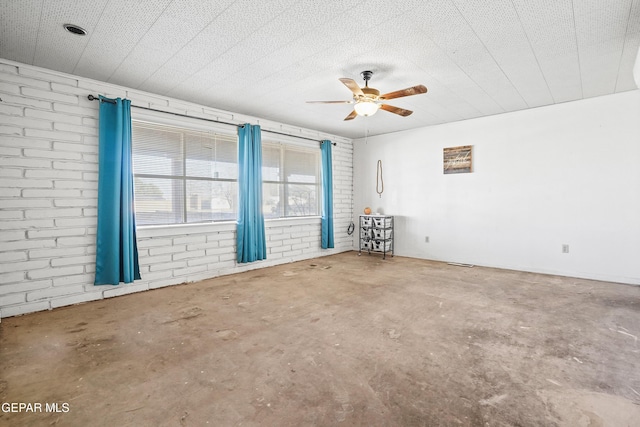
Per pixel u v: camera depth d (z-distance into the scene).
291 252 5.56
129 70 3.22
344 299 3.47
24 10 2.18
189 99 4.12
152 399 1.75
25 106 3.04
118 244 3.47
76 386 1.86
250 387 1.85
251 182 4.75
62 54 2.86
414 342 2.42
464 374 1.98
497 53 2.89
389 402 1.71
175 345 2.38
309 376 1.97
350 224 6.79
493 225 5.05
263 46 2.74
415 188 5.92
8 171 2.95
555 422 1.55
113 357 2.21
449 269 4.92
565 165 4.41
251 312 3.08
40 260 3.12
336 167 6.45
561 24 2.41
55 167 3.20
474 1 2.12
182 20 2.33
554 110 4.46
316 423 1.56
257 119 5.01
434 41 2.66
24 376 1.96
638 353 2.23
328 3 2.13
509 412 1.63
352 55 2.91
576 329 2.64
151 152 3.93
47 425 1.54
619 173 4.04
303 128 5.74
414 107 4.55
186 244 4.19
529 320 2.84
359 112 3.26
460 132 5.33
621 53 2.89
